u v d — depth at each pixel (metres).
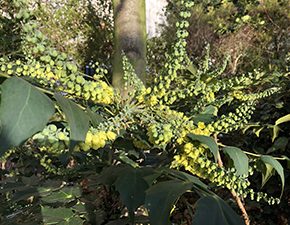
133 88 0.55
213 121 0.53
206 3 3.98
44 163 0.65
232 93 0.59
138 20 1.02
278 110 1.41
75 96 0.46
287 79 1.25
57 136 0.43
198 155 0.48
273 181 1.48
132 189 0.43
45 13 2.68
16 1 0.41
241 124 0.52
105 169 0.55
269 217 1.57
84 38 2.90
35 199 0.72
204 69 0.58
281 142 1.29
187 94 0.52
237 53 2.96
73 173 0.66
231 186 0.49
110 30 2.97
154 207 0.39
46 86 0.44
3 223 0.62
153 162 0.66
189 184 0.42
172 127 0.48
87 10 2.92
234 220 0.40
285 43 3.09
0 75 0.36
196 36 3.42
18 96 0.31
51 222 0.52
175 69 0.50
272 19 3.44
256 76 0.59
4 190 0.62
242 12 3.74
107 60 2.90
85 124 0.37
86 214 0.57
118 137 0.56
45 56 0.41
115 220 0.59
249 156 0.61
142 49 1.02
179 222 0.93
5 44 0.60
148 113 0.50
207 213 0.39
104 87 0.50
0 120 0.30
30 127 0.31
